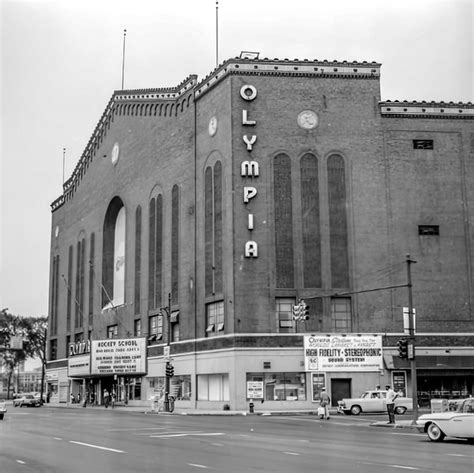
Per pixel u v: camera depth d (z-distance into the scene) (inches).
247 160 2315.5
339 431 1268.5
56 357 3966.5
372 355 2226.9
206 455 815.7
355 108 2373.3
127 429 1342.3
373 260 2288.4
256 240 2269.9
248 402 2172.7
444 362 2226.9
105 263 3378.4
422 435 1162.0
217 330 2327.8
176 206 2691.9
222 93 2421.3
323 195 2311.8
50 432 1263.5
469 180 2373.3
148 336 2847.0
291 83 2374.5
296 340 2217.0
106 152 3467.0
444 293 2294.5
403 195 2338.8
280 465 705.0
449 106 2404.0
